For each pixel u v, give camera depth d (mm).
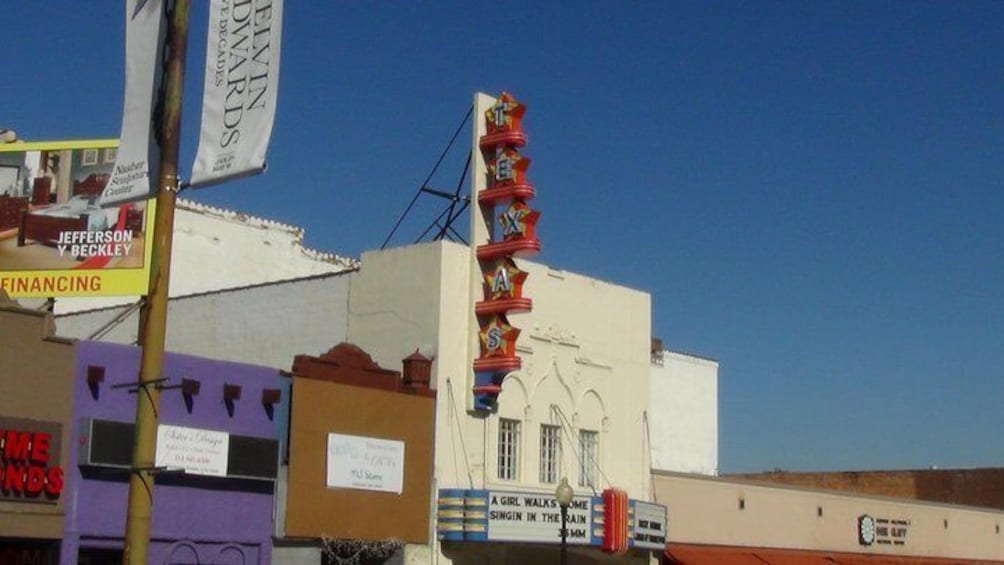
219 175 15367
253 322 36188
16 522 23938
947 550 53125
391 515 30750
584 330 36938
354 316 34094
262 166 15031
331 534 29297
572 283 36781
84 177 36906
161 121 14633
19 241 36531
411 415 31562
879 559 48500
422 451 31719
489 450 33375
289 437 28859
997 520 57062
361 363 30656
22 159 37250
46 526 24422
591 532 33656
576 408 36250
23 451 24109
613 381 37688
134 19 15242
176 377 26875
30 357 24500
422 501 31562
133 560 13508
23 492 24125
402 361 32500
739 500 42250
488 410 33312
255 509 28141
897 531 49969
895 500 50188
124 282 36031
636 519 34750
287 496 28594
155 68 14938
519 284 32750
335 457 29672
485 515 31344
